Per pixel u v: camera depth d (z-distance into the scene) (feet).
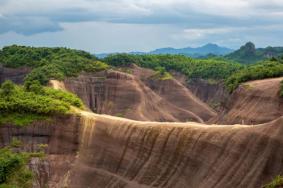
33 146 271.28
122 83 502.38
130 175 246.47
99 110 488.44
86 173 260.01
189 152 223.71
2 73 536.01
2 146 271.90
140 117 472.03
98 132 270.67
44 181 259.60
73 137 273.33
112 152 260.62
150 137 246.47
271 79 388.37
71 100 319.88
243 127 208.33
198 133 223.92
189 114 528.22
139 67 643.45
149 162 241.76
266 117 328.08
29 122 275.80
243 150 197.57
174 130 237.04
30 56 555.28
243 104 363.97
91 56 597.11
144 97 502.79
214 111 552.41
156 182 232.32
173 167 229.45
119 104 492.54
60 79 462.60
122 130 262.67
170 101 554.46
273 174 181.57
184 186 218.79
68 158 268.41
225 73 623.77
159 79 586.04
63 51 572.10
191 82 652.07
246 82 402.11
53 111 278.46
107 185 250.78
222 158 205.46
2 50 589.32
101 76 511.40
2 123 274.98
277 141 184.96
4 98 287.69
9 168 241.14
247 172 190.90
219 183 199.41
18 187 236.43
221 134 212.23
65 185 257.55
